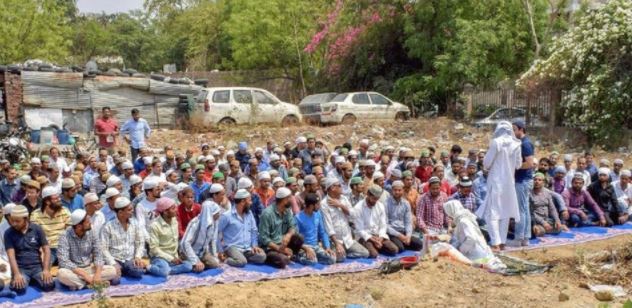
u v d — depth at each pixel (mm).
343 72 30391
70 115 23422
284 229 9133
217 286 7945
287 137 21328
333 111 23312
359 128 22297
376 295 7512
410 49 27016
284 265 8797
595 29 19469
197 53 40000
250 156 13852
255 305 7316
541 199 10812
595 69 19547
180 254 8594
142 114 24656
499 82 24172
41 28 33219
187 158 13203
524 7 25672
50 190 8570
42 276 7598
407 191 10539
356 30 28750
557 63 20578
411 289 7730
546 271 8414
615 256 8898
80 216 7684
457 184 10883
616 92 18844
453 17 25625
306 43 32375
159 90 24812
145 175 11641
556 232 10844
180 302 7344
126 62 54000
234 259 8789
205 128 22312
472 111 24953
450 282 7969
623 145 19266
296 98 33562
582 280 8086
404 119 24734
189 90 25344
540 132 21656
